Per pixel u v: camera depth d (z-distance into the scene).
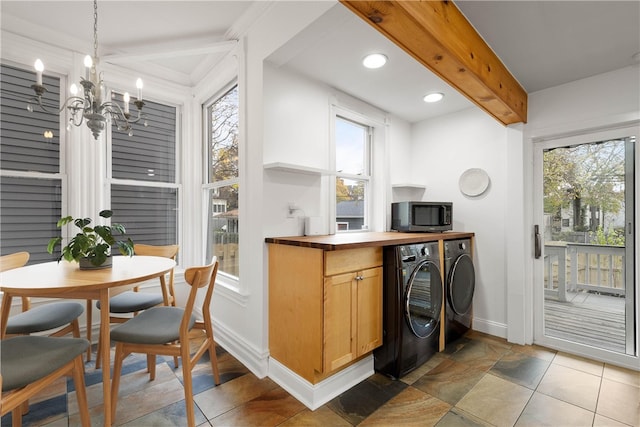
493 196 2.76
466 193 2.92
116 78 2.71
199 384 1.93
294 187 2.22
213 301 2.71
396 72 2.25
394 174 3.15
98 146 2.59
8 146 2.30
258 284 2.09
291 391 1.85
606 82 2.23
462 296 2.65
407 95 2.65
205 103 3.12
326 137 2.45
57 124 2.49
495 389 1.89
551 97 2.47
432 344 2.30
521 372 2.10
